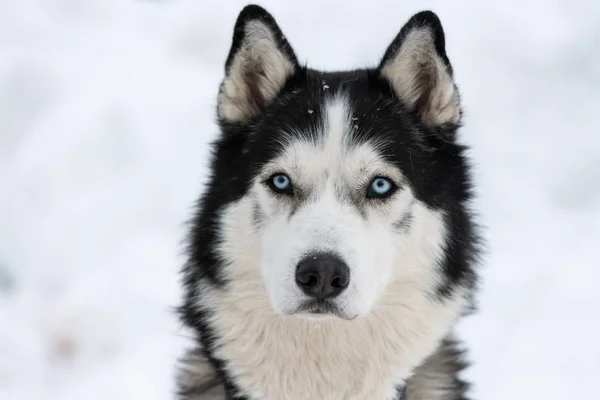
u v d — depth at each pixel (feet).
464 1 43.91
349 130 14.99
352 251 13.82
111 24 43.19
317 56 39.40
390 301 14.97
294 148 14.90
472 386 16.99
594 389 22.17
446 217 15.57
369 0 44.32
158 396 21.99
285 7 44.01
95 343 23.79
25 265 27.84
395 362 15.17
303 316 13.93
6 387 22.21
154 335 24.25
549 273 27.07
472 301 16.14
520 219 30.58
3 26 41.45
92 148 32.91
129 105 35.27
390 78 15.89
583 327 24.61
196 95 37.01
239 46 15.90
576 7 43.39
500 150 34.35
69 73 37.42
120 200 30.76
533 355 23.58
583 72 39.22
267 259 14.39
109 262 27.86
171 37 42.27
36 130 34.06
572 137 35.17
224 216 15.37
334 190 14.69
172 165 32.65
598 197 32.22
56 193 31.01
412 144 15.52
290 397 15.14
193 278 15.67
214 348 15.38
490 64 39.42
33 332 24.16
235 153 15.80
